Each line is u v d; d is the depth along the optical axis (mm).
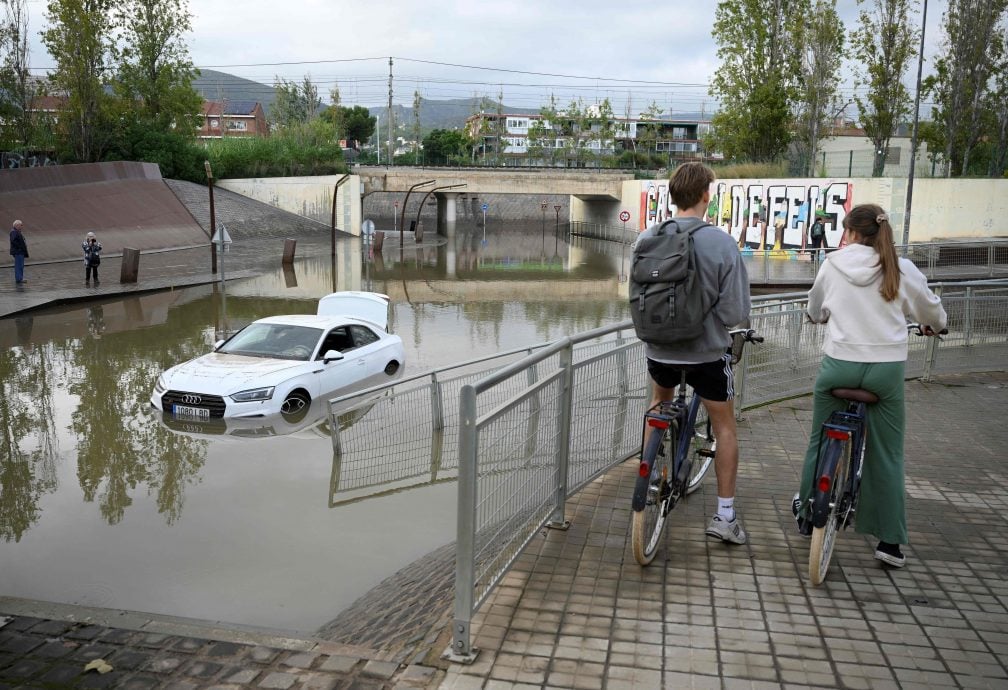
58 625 3670
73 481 7941
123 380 12773
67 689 3119
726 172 42406
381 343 13102
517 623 3479
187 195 53281
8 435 9562
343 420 9305
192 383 10539
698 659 3213
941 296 8453
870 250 3938
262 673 3201
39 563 5977
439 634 3465
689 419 4355
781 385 7445
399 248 52031
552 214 96000
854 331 3941
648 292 3680
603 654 3240
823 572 3904
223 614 5113
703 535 4438
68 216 39344
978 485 5305
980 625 3510
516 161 85500
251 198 61000
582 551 4195
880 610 3639
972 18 34406
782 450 5992
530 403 3885
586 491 5004
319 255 43688
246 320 19719
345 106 130875
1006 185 32938
